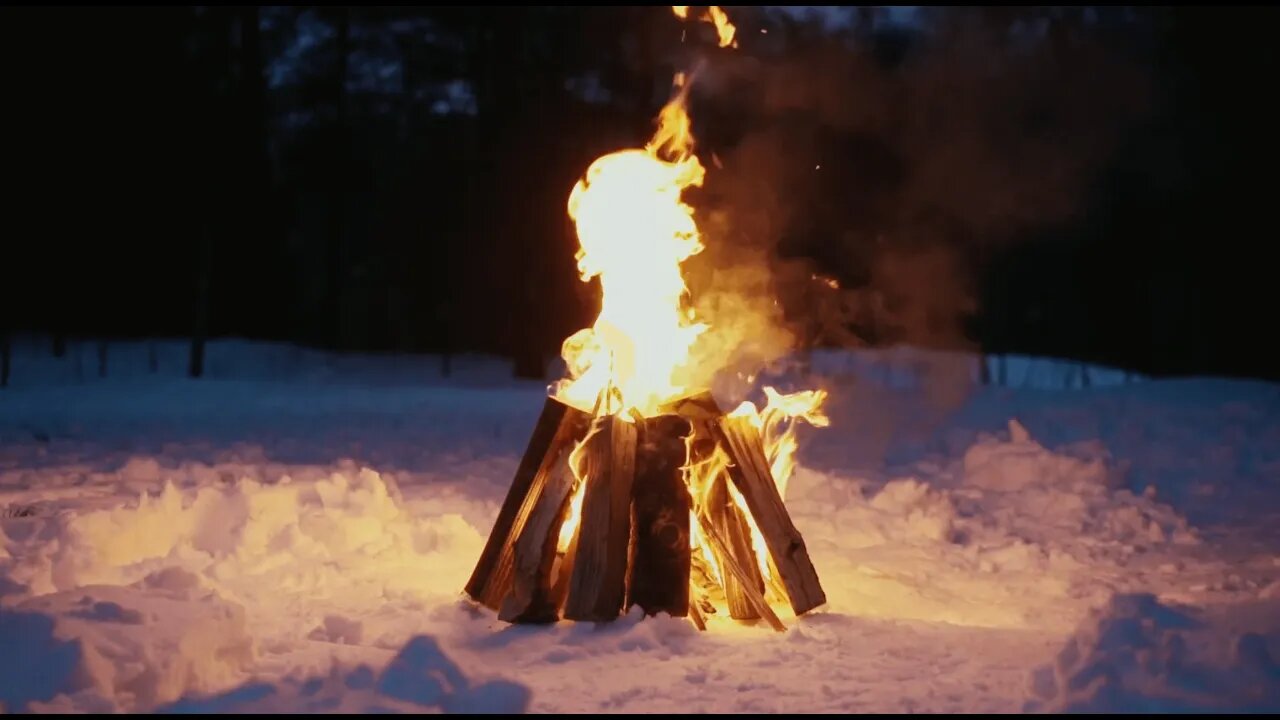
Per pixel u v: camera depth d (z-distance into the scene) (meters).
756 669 4.90
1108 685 4.34
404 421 16.25
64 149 25.66
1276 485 10.88
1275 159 25.05
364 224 29.36
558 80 24.72
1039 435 13.12
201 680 4.68
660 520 5.53
